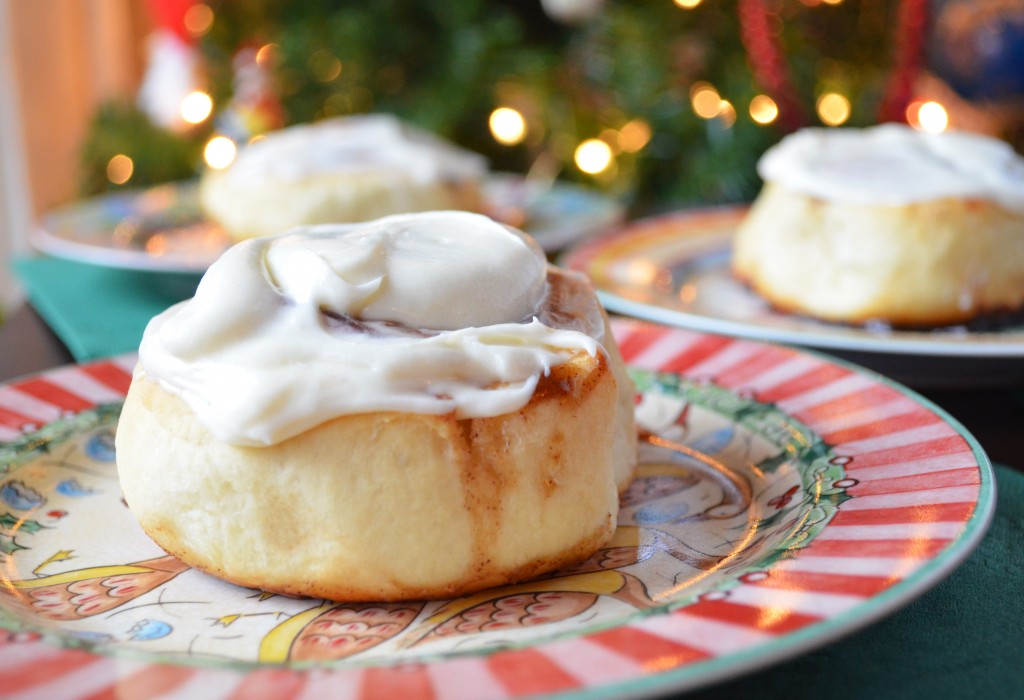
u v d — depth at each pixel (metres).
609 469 0.36
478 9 0.91
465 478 0.34
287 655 0.33
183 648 0.33
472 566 0.35
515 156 0.99
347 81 0.94
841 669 0.33
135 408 0.36
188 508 0.35
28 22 1.09
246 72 0.94
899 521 0.34
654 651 0.30
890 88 0.73
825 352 0.47
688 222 0.64
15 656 0.31
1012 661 0.33
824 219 0.52
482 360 0.35
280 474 0.34
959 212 0.50
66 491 0.40
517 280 0.37
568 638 0.31
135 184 0.94
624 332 0.48
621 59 0.84
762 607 0.31
